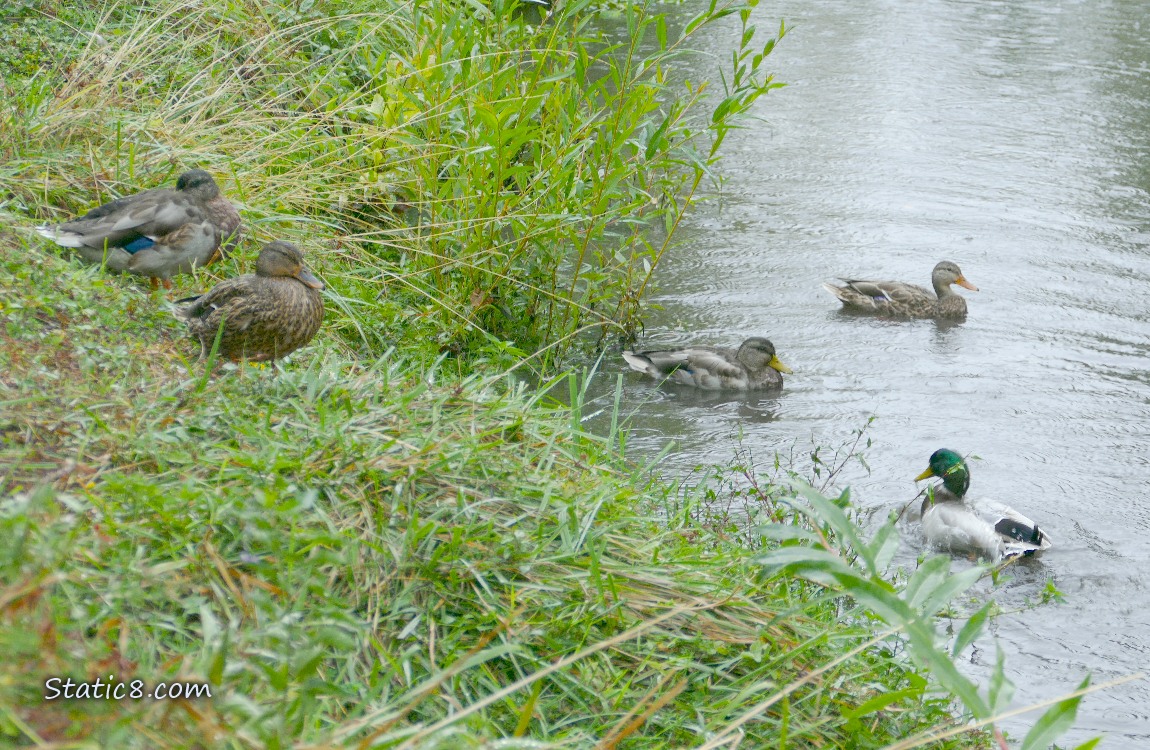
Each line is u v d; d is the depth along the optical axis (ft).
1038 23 95.86
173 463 18.54
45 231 27.43
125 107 36.86
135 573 15.26
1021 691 23.75
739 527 28.55
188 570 16.02
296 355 27.89
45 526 14.61
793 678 18.89
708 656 18.92
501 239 41.73
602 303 42.65
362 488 18.88
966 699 15.01
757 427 36.27
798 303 46.34
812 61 82.69
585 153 39.09
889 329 44.21
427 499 19.66
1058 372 40.55
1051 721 14.73
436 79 37.52
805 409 37.70
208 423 19.80
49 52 39.58
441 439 21.43
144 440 18.53
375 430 20.97
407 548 18.11
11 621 11.35
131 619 14.78
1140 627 26.35
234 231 30.37
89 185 32.04
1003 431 36.17
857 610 24.00
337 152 38.88
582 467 23.58
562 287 43.16
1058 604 27.20
